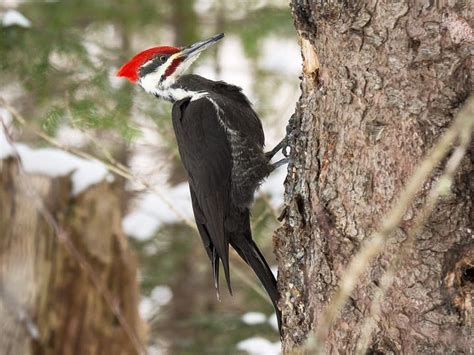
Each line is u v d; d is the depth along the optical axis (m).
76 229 11.36
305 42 7.40
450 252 6.25
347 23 6.73
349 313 6.75
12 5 15.34
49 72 13.90
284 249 7.71
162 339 16.41
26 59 13.85
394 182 6.45
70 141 14.19
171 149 14.40
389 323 6.53
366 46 6.62
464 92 6.21
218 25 16.56
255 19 16.17
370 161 6.61
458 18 6.20
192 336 16.38
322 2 7.00
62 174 11.38
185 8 16.61
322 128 7.14
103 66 14.16
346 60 6.77
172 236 15.86
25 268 11.19
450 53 6.23
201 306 16.83
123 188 15.27
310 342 5.18
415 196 6.25
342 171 6.85
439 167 6.18
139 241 15.65
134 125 13.55
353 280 4.92
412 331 6.43
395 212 4.90
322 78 7.20
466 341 6.27
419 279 6.34
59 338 11.31
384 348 6.61
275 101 15.65
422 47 6.32
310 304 7.30
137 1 16.02
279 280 7.84
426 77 6.31
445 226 6.23
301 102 7.72
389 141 6.48
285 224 7.71
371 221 6.60
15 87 14.17
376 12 6.56
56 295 11.28
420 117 6.32
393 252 6.41
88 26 15.84
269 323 15.02
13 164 11.13
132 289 11.87
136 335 11.84
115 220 11.69
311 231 7.31
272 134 12.98
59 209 11.30
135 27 16.47
